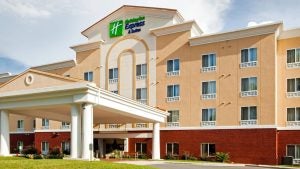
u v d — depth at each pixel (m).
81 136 28.45
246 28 36.97
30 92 30.23
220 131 37.91
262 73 36.31
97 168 19.98
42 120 51.25
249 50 37.22
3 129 32.88
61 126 49.47
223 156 36.53
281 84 36.47
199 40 39.94
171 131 40.84
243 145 36.41
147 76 43.31
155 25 43.59
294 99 35.69
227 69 38.31
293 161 34.53
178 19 43.62
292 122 35.41
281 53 36.78
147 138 42.31
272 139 35.00
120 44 45.91
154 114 37.88
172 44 42.03
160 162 34.19
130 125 44.34
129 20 45.53
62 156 35.56
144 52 43.94
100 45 47.41
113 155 41.62
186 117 40.28
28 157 30.84
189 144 39.59
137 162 32.97
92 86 28.06
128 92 44.44
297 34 36.12
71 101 28.81
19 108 32.38
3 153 32.56
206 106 39.16
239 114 37.16
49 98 30.05
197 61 40.12
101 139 44.78
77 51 49.25
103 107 30.42
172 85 41.59
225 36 38.44
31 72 31.14
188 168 27.73
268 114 35.56
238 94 37.44
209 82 39.28
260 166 32.09
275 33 36.00
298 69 35.84
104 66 46.78
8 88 32.47
